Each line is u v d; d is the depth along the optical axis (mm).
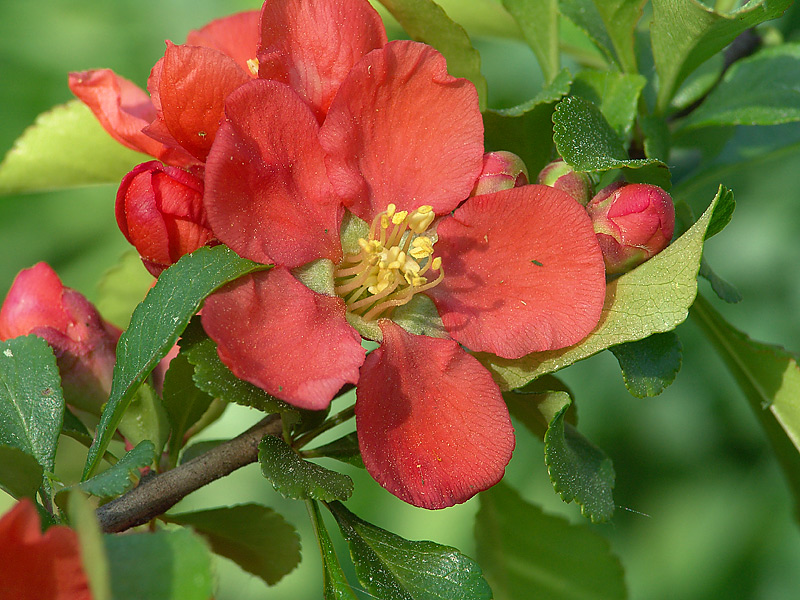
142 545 236
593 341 260
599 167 262
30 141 296
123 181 259
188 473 262
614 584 306
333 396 252
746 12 264
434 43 280
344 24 263
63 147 298
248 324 253
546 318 261
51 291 277
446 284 264
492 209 262
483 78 282
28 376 264
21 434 262
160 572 235
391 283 263
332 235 263
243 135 256
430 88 263
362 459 257
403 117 264
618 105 282
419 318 264
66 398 277
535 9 291
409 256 263
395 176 266
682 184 305
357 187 263
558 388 280
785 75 291
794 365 280
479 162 264
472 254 264
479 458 257
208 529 281
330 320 258
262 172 257
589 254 260
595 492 262
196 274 253
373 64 260
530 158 279
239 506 281
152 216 258
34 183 301
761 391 284
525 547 308
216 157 252
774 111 288
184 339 254
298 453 263
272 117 257
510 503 306
